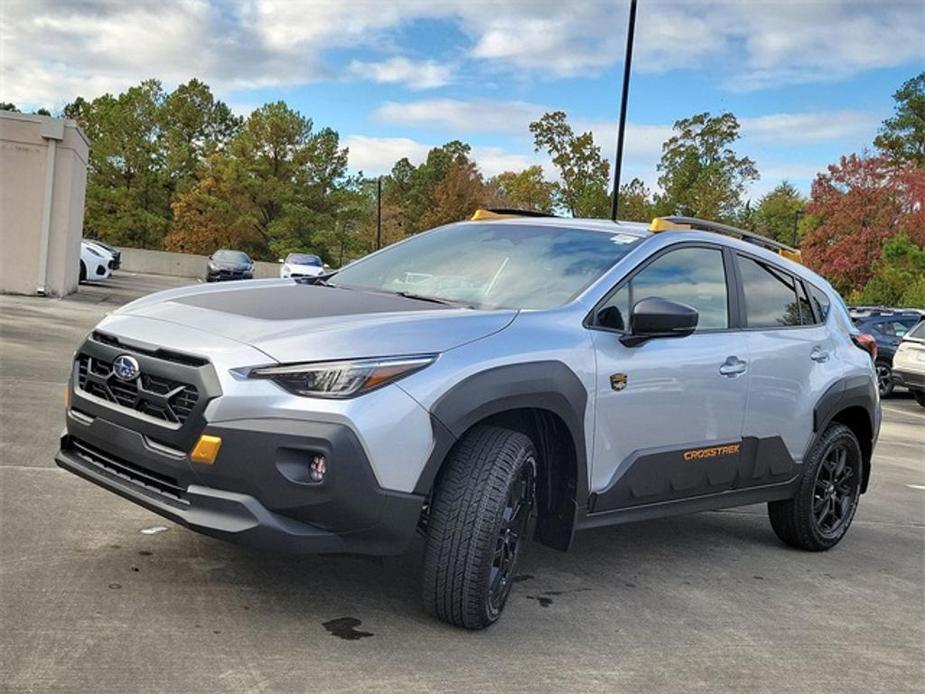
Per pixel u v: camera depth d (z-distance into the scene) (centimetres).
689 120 6556
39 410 713
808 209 4272
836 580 499
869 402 573
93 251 2723
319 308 380
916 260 3756
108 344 367
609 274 426
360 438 320
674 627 398
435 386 336
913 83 7662
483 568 347
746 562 516
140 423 343
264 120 6053
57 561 392
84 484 516
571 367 381
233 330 347
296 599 377
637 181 6494
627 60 1917
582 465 391
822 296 570
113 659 306
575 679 332
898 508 704
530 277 435
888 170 4069
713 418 456
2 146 1798
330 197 6112
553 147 5941
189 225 6069
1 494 482
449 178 6338
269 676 306
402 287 449
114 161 6294
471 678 322
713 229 527
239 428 319
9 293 1836
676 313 394
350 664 322
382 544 332
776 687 345
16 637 315
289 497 319
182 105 6625
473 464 350
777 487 514
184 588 375
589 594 431
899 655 391
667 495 440
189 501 329
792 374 509
